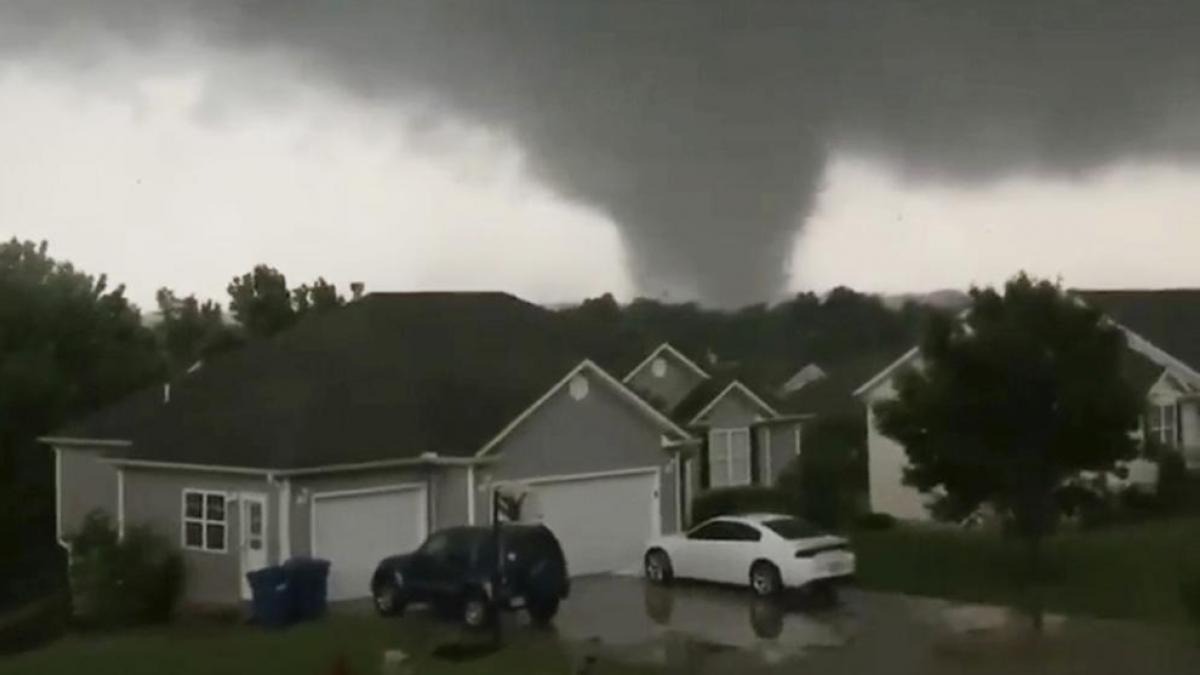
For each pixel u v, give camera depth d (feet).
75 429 121.60
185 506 101.14
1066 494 92.02
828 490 133.59
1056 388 89.66
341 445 98.99
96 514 109.40
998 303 92.99
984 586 91.97
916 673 65.57
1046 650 70.23
